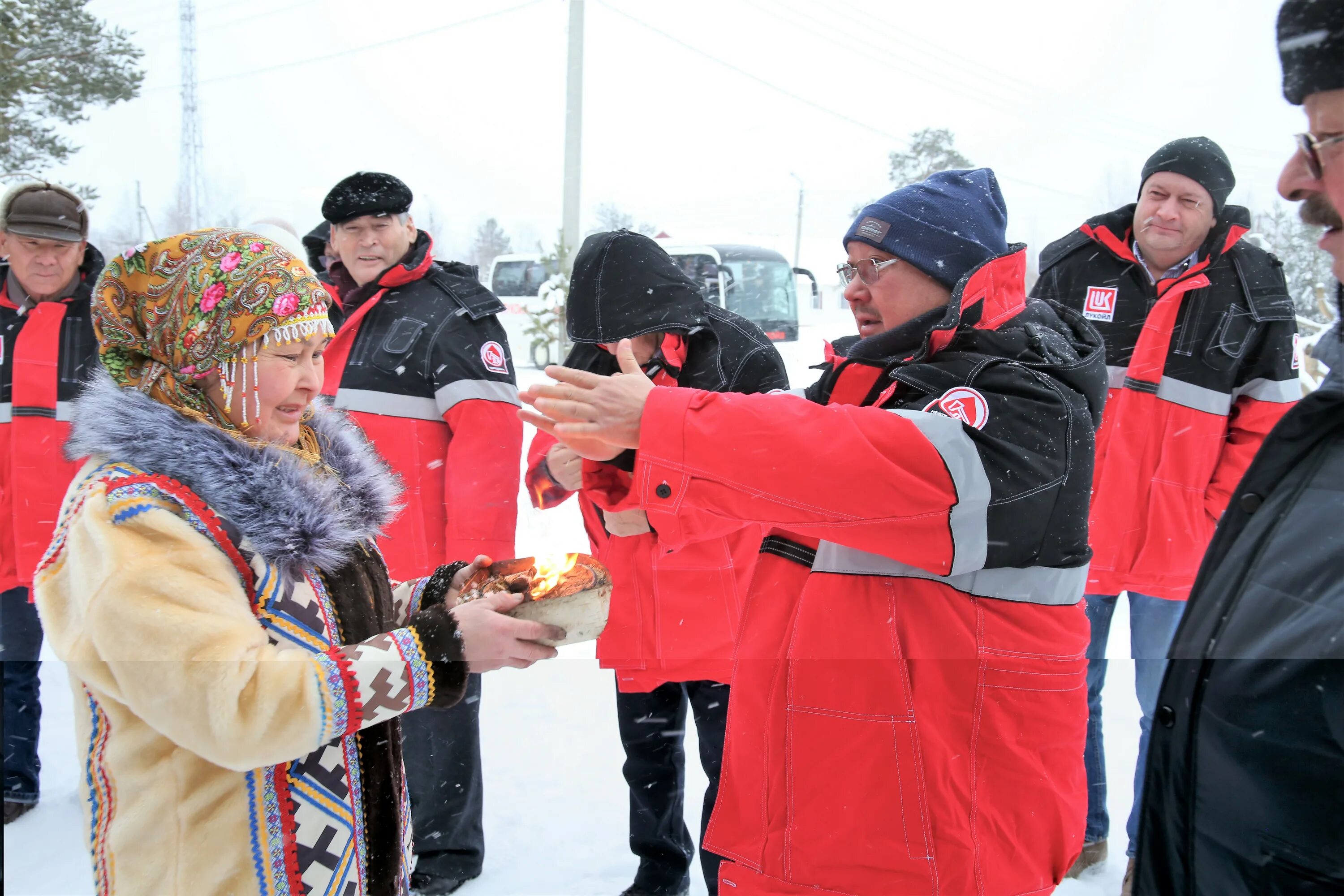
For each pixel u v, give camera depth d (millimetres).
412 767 2674
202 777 1207
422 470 2832
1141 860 1308
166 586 1138
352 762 1330
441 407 2814
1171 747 1254
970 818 1416
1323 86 1102
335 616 1347
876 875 1427
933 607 1434
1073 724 1492
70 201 3203
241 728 1123
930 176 1685
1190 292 2773
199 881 1184
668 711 2584
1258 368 2752
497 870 2768
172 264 1299
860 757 1431
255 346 1297
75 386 3193
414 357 2814
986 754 1422
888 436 1320
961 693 1422
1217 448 2791
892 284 1610
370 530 1429
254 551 1258
